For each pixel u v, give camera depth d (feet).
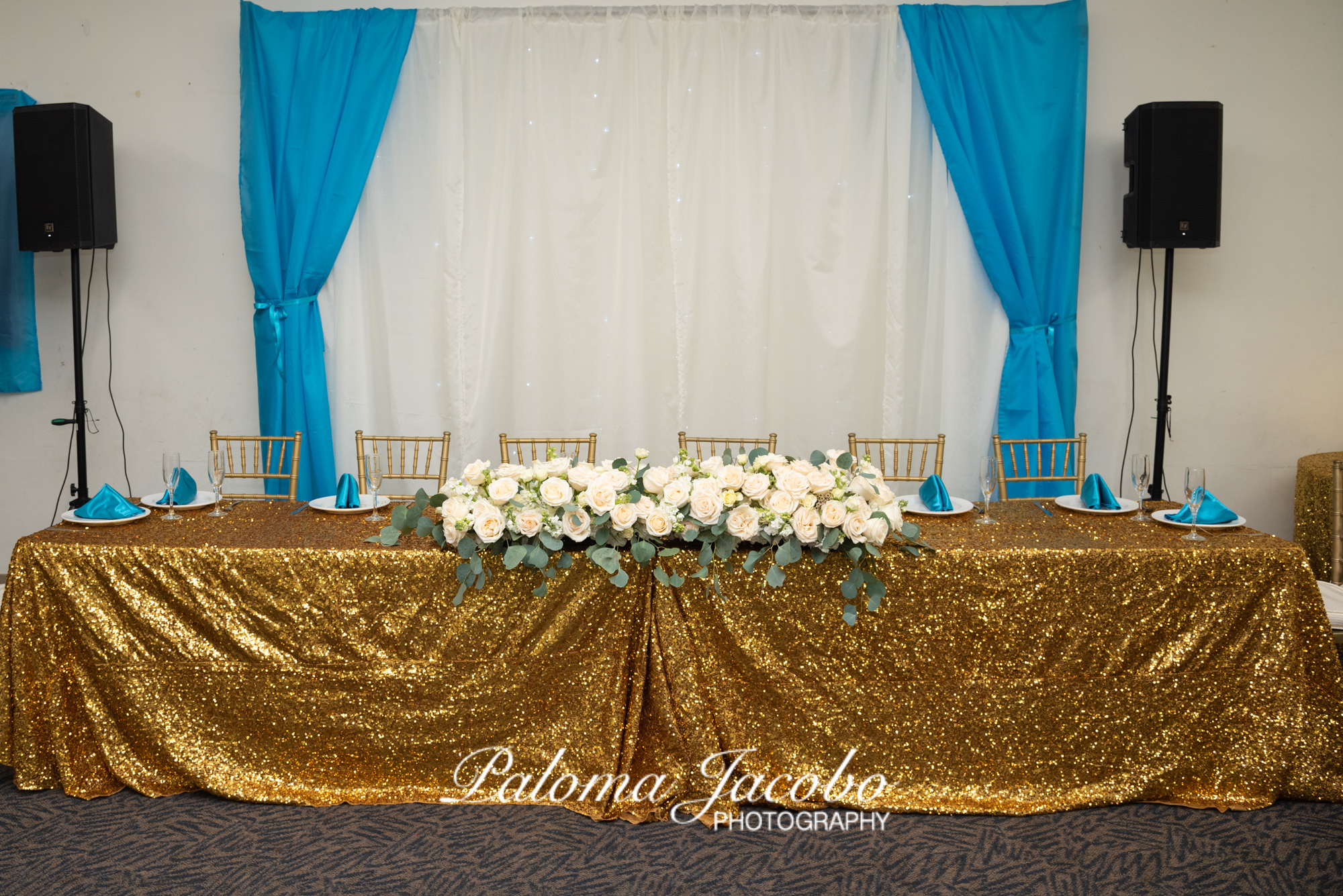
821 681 7.14
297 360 12.64
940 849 6.74
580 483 6.87
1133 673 7.11
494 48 12.55
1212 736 7.18
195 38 12.84
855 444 10.71
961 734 7.19
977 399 12.88
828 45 12.48
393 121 12.64
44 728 7.29
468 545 6.75
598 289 12.80
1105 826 6.99
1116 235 12.97
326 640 7.10
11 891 6.17
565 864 6.55
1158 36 12.66
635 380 12.89
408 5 12.66
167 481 7.97
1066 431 12.68
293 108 12.44
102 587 7.14
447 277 12.69
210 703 7.22
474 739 7.28
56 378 13.30
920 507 8.50
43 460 13.41
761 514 6.87
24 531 13.51
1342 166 12.74
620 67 12.53
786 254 12.78
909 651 7.09
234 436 10.38
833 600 7.04
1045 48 12.26
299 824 7.00
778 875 6.45
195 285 13.14
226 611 7.09
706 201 12.66
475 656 7.11
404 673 7.11
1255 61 12.65
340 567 7.01
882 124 12.51
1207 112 11.44
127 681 7.20
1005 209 12.34
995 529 7.80
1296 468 13.15
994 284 12.46
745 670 7.14
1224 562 6.98
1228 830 6.91
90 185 11.69
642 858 6.64
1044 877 6.41
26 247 11.69
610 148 12.62
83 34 12.84
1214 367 13.10
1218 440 13.20
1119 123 12.83
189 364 13.25
